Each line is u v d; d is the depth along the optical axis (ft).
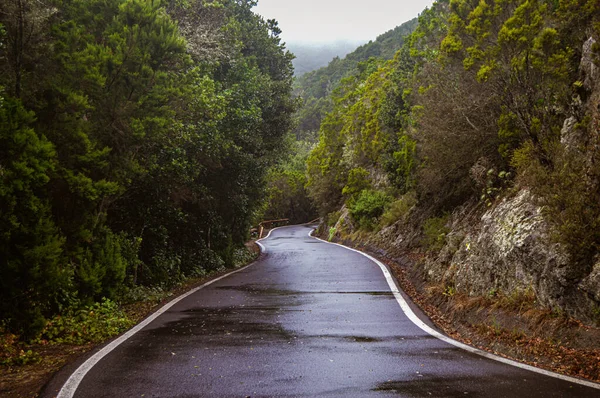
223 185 66.64
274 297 38.52
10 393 16.85
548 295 22.94
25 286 24.38
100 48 31.45
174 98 38.32
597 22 26.89
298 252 88.74
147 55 33.71
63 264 29.25
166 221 52.11
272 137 88.02
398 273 53.21
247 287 45.16
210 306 34.94
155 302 38.52
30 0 27.04
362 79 171.42
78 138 28.43
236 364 19.57
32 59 28.40
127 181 34.94
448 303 32.76
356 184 119.96
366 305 34.12
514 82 33.53
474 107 39.47
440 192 54.49
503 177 37.88
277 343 23.32
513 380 16.87
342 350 21.80
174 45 36.73
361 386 16.49
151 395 15.88
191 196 57.57
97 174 32.14
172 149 44.24
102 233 34.76
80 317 28.53
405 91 64.59
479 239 32.76
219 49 59.00
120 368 19.15
